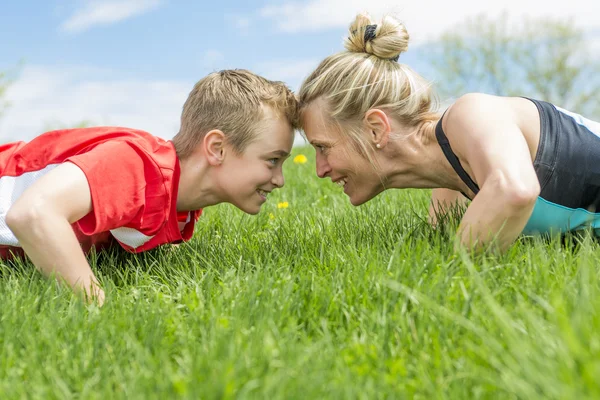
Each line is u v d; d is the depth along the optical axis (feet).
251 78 7.47
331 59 7.39
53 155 7.21
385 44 7.25
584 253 5.76
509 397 3.71
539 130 6.89
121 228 7.03
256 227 9.78
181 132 7.47
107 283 6.34
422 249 6.32
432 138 7.30
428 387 3.78
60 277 6.08
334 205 11.08
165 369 4.02
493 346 3.95
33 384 4.06
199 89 7.43
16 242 7.08
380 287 5.33
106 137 7.14
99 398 3.82
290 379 3.78
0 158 7.62
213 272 6.63
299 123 7.71
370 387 3.75
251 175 7.34
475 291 5.06
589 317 4.29
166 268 7.16
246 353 4.13
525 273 5.64
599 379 3.18
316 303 5.32
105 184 6.42
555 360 3.75
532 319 4.11
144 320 5.18
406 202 10.89
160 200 6.91
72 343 4.74
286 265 6.63
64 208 6.11
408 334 4.55
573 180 6.85
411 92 7.31
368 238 7.55
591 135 7.10
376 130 7.23
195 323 5.07
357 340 4.55
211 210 10.81
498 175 5.87
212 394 3.53
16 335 4.84
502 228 5.89
